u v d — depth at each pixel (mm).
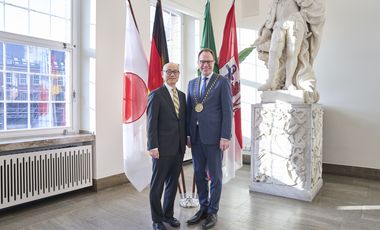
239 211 2738
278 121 3197
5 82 2895
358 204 2936
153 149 2195
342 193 3312
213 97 2393
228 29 3355
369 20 3975
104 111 3490
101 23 3422
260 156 3324
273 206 2877
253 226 2400
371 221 2506
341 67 4184
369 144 4000
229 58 3324
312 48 3350
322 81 4320
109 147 3549
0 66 2854
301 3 3258
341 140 4199
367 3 3980
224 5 5242
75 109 3514
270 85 3375
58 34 3357
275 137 3223
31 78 3113
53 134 3283
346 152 4164
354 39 4082
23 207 2861
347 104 4152
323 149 4332
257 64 4906
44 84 3238
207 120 2365
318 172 3387
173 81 2350
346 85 4156
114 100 3607
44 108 3242
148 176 3225
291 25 3232
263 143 3305
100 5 3402
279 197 3164
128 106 3205
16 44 2969
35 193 2826
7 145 2611
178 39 5195
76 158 3205
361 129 4059
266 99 3352
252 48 4043
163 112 2260
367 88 4012
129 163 3174
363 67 4031
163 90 2316
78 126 3549
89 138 3324
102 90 3463
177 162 2350
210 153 2391
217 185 2398
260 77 4887
